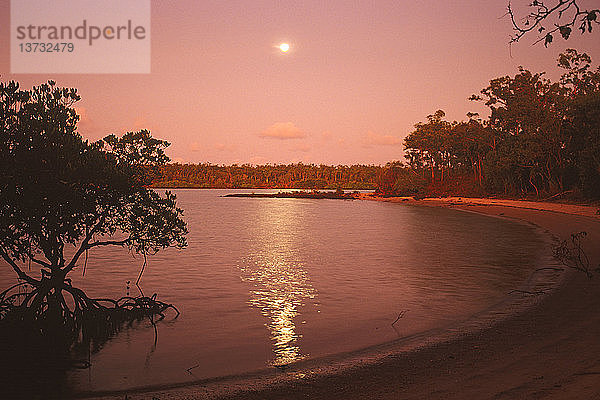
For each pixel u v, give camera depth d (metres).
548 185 90.94
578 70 90.62
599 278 19.25
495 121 110.62
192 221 61.72
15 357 11.45
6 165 12.66
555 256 26.45
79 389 9.54
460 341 11.94
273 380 9.77
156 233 15.13
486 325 13.37
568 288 17.66
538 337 11.71
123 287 20.14
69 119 14.18
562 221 51.94
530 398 7.87
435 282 21.05
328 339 12.91
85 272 23.66
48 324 13.45
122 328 14.02
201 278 22.31
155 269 24.75
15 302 15.98
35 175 12.93
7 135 12.89
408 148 147.00
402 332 13.40
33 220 13.30
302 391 9.08
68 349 12.09
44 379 10.09
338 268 25.30
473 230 47.66
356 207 99.75
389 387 8.98
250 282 21.34
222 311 16.09
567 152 82.62
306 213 79.62
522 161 87.38
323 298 18.09
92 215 14.35
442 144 133.25
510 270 23.67
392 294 18.66
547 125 83.81
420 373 9.67
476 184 113.44
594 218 51.38
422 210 87.50
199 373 10.39
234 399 8.82
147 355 11.67
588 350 10.39
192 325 14.37
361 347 12.07
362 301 17.52
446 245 35.53
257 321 14.86
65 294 18.38
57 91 14.03
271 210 88.81
